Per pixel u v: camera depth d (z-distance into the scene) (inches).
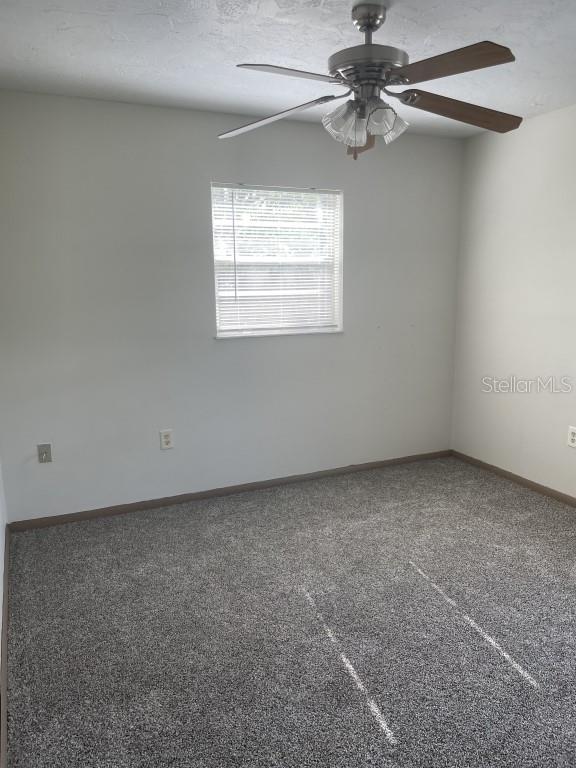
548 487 133.6
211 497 135.7
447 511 125.3
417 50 88.1
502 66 94.2
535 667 73.9
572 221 120.2
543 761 59.2
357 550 107.4
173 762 59.9
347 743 61.9
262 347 134.9
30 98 105.6
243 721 65.4
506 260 138.5
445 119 127.6
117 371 121.2
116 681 72.4
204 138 120.5
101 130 111.7
